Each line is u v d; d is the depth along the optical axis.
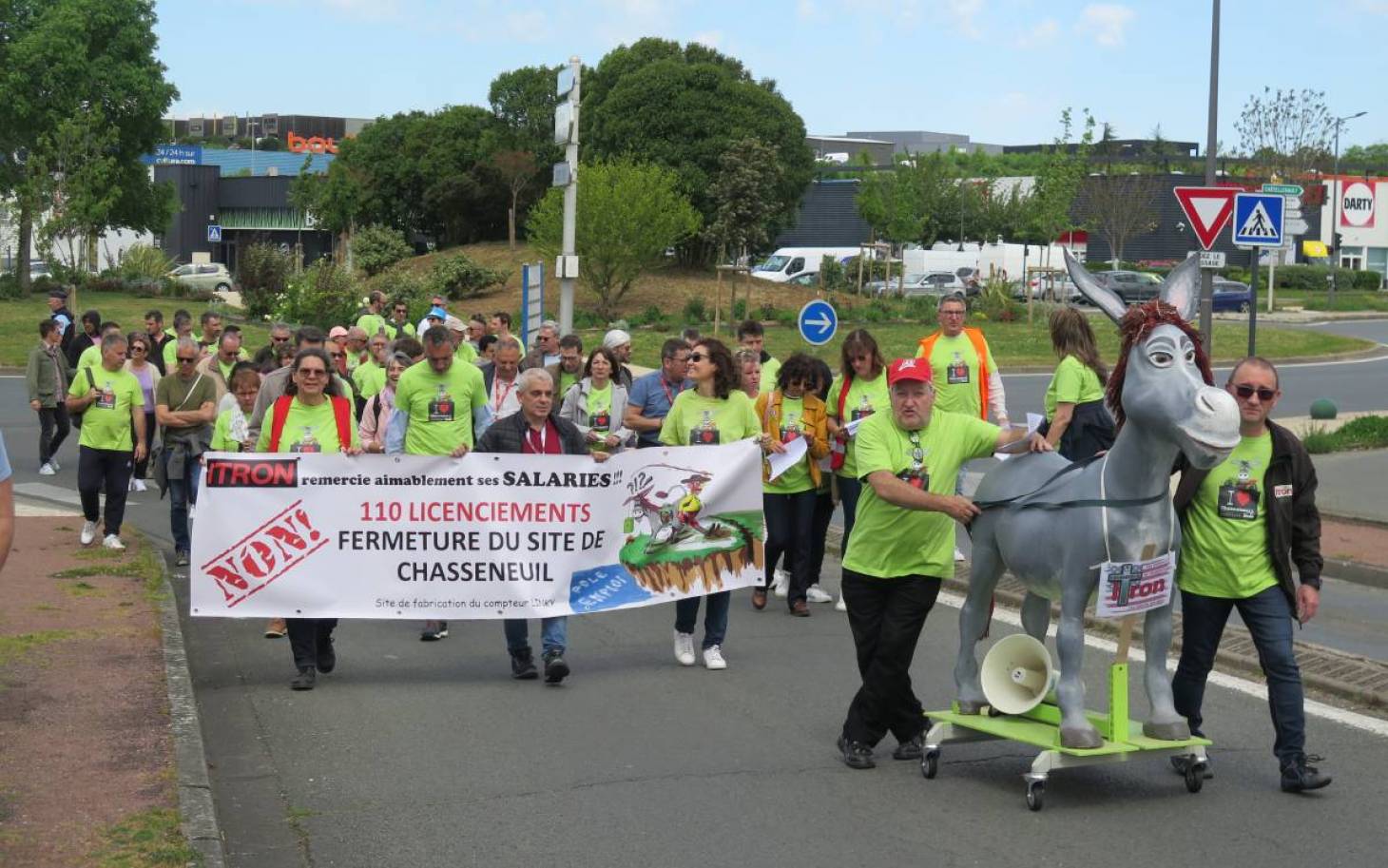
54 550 13.02
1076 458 11.13
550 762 7.43
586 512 9.27
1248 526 6.88
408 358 13.04
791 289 55.47
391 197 71.12
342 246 66.25
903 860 6.03
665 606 11.73
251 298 47.94
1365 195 80.00
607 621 11.16
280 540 9.03
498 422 9.36
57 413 19.19
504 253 61.94
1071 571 6.68
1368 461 18.97
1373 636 10.60
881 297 54.34
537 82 69.88
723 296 52.56
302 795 6.91
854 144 149.25
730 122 57.94
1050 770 6.89
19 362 36.41
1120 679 6.79
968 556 13.33
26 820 6.06
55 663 8.92
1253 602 6.93
